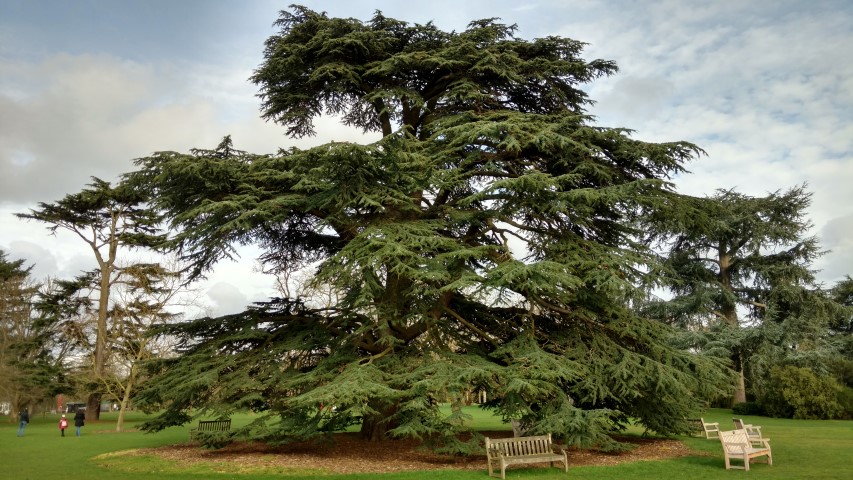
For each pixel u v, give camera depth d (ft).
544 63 59.62
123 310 121.08
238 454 56.95
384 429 64.18
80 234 130.21
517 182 48.55
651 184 52.54
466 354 54.60
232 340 58.44
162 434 93.35
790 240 127.34
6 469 49.83
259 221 53.98
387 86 62.80
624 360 52.47
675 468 46.75
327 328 60.23
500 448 44.19
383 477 43.09
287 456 54.90
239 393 54.44
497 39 61.77
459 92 58.18
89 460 55.93
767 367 119.65
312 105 65.77
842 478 41.47
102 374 116.98
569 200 51.42
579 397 55.62
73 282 131.44
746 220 127.95
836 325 154.71
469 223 58.59
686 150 55.67
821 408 103.71
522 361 49.24
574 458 52.95
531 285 46.65
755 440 49.85
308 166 51.78
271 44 62.80
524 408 46.47
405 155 48.91
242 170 54.90
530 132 54.44
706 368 55.93
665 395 54.49
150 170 55.21
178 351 63.41
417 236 49.14
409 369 50.08
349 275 47.03
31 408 149.18
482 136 54.95
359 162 48.65
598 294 55.36
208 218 53.16
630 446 57.36
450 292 56.75
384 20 61.16
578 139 56.24
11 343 150.92
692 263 135.13
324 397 41.96
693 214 55.93
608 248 55.11
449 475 43.83
